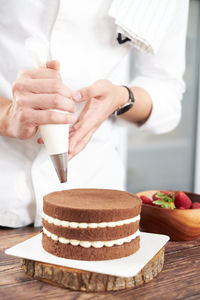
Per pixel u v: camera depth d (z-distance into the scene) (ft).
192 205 3.32
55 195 2.73
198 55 8.58
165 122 3.90
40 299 2.09
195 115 8.86
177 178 8.87
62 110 2.41
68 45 3.25
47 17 3.14
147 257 2.42
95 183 3.68
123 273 2.15
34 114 2.39
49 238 2.49
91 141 3.59
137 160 8.18
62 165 2.47
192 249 2.90
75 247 2.39
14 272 2.41
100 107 2.95
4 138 3.22
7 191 3.25
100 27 3.34
